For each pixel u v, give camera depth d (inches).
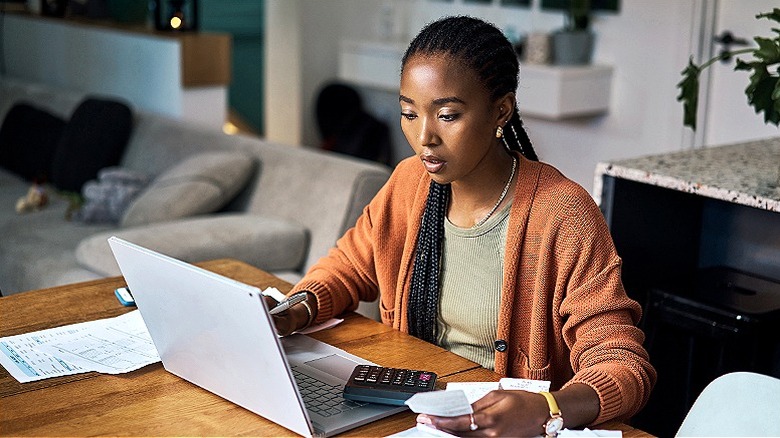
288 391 50.4
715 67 170.4
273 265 115.9
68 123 158.2
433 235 66.8
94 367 60.5
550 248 61.9
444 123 58.6
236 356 52.4
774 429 52.4
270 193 126.5
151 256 53.3
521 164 64.3
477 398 55.0
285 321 65.6
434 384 56.7
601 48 187.6
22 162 168.1
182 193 124.1
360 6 226.8
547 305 62.9
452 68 57.9
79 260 115.5
